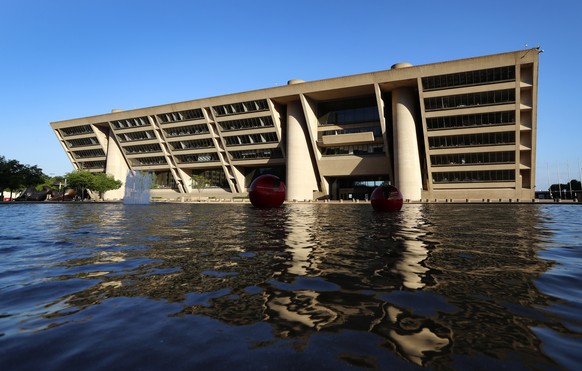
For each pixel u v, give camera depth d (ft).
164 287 12.17
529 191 169.78
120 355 6.97
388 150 195.42
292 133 215.10
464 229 32.42
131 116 259.60
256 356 6.85
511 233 29.14
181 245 22.30
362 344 7.39
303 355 6.88
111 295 11.30
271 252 19.33
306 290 11.60
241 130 229.25
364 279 13.12
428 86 177.27
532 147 167.02
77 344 7.53
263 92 213.05
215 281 12.92
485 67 163.53
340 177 225.97
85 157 298.76
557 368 6.34
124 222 42.65
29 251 20.42
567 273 14.07
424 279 13.08
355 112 214.07
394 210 68.85
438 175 188.44
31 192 218.79
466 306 9.93
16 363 6.63
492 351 7.06
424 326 8.41
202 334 8.01
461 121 177.37
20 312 9.71
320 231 30.32
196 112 239.50
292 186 213.05
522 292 11.36
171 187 277.44
